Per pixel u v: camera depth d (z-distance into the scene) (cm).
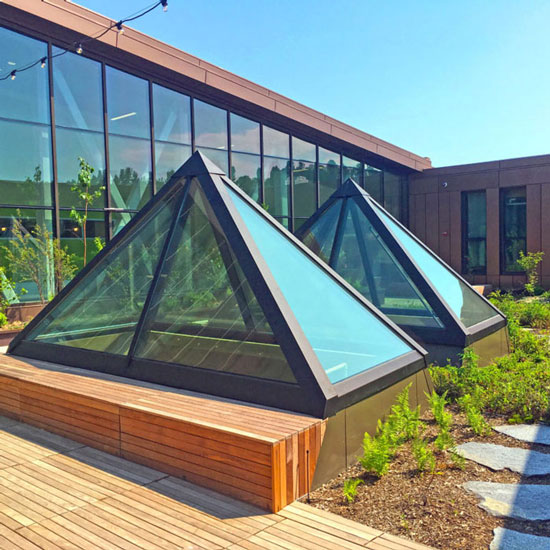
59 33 1147
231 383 420
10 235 1124
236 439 335
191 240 516
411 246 795
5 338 995
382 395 451
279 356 405
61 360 567
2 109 1102
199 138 1510
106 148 1277
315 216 875
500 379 612
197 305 479
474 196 2228
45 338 609
